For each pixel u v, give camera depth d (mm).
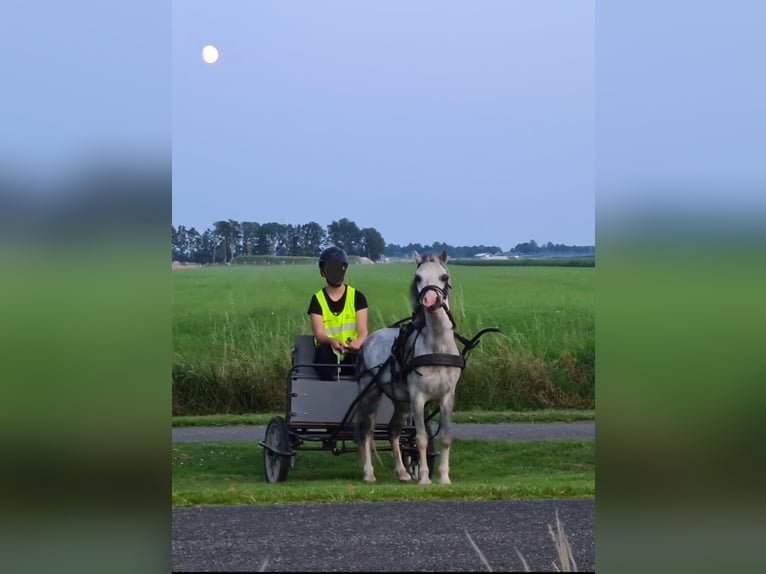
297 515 6512
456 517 6441
